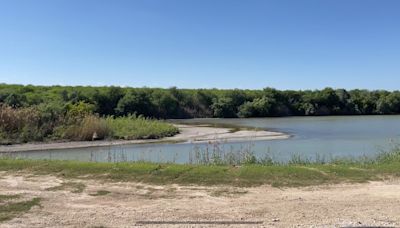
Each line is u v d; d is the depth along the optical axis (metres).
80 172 12.38
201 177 11.59
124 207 8.91
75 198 9.70
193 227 7.38
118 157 23.06
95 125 36.16
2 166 13.39
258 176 11.66
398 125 57.25
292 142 33.38
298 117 92.88
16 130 34.16
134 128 39.97
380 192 10.14
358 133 43.12
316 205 8.91
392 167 13.00
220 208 8.74
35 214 8.35
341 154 24.39
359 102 104.88
